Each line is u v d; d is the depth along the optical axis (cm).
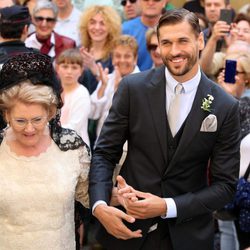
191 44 486
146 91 518
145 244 531
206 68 833
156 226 529
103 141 530
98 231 552
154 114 513
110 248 541
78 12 1130
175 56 486
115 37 963
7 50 782
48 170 470
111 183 523
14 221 461
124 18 1200
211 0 1086
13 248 462
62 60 829
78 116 820
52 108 463
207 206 515
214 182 527
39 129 453
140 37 1017
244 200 619
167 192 517
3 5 987
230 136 519
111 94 878
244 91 745
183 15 487
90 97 875
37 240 463
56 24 1100
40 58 452
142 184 519
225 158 521
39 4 977
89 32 977
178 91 509
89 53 931
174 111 512
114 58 895
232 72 729
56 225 469
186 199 510
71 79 830
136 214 497
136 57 898
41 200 463
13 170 465
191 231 530
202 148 514
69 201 477
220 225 695
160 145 512
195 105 512
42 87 443
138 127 517
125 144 569
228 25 837
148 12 1012
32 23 1009
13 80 439
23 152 470
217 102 514
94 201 502
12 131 477
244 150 630
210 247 543
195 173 525
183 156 511
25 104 441
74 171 486
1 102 445
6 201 457
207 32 997
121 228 491
